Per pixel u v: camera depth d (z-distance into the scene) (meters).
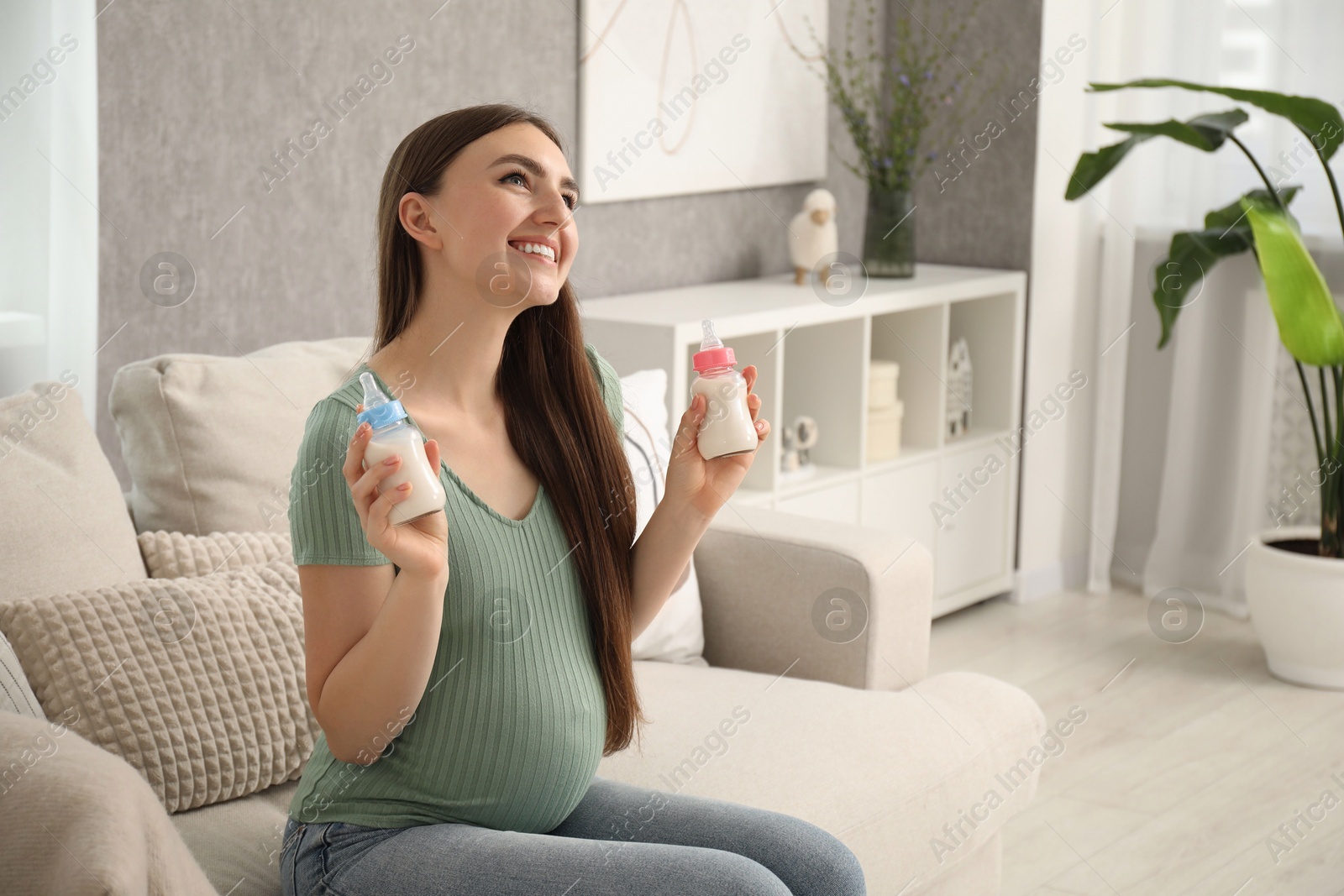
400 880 1.18
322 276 2.54
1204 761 2.71
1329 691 3.11
